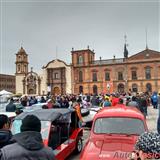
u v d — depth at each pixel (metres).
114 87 85.44
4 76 156.38
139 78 83.25
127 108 10.21
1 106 24.48
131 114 9.52
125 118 9.41
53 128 10.40
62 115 11.19
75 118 12.77
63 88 89.50
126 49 89.19
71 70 88.94
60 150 10.16
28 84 92.75
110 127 9.21
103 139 8.78
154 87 81.81
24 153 3.57
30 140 3.64
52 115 10.72
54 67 90.50
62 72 89.88
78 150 12.63
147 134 2.92
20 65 95.38
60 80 89.81
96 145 8.34
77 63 89.44
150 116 28.23
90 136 9.12
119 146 8.18
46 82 91.12
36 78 92.12
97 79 87.06
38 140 3.70
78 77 89.19
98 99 32.59
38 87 91.88
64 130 11.54
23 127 3.74
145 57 83.12
